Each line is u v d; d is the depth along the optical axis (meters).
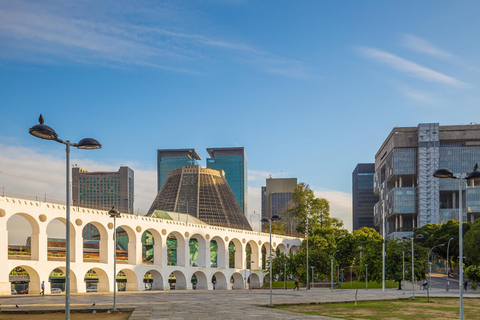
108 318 39.22
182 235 110.06
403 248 104.69
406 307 53.16
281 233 168.50
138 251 98.81
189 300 60.03
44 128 24.84
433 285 120.44
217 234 120.06
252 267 134.62
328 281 134.88
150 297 67.00
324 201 162.50
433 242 159.88
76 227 86.50
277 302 56.22
